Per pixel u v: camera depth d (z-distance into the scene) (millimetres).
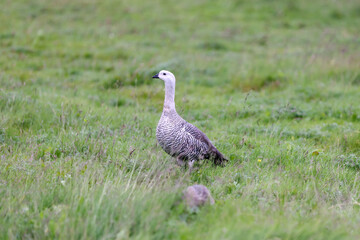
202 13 34594
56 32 27141
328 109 16109
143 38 27469
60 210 7492
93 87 18172
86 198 7742
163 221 7305
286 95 17953
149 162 9883
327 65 21000
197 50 25516
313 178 9555
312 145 12547
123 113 14438
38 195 7957
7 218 7410
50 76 19266
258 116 15414
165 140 10094
